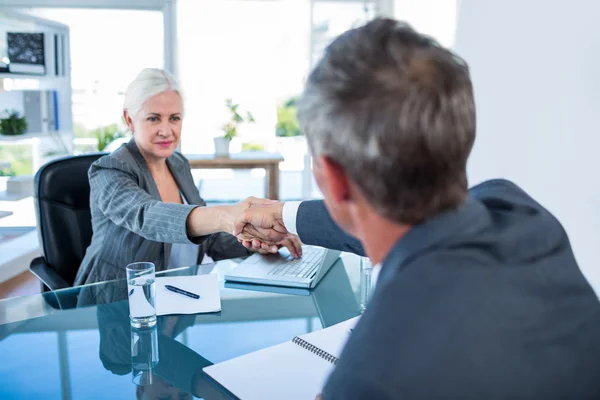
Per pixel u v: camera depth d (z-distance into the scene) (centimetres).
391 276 49
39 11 439
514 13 222
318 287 129
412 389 40
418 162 46
